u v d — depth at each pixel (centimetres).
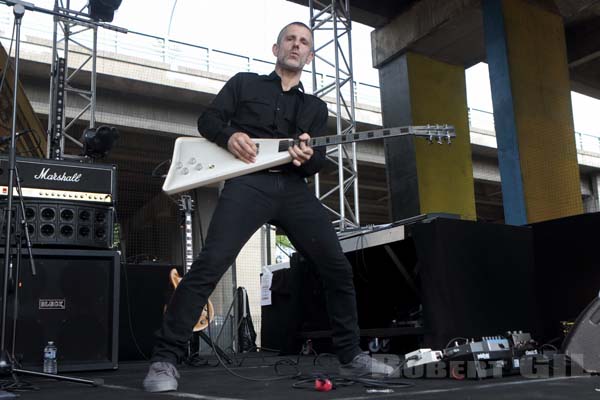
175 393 175
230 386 195
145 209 1059
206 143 205
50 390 192
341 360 219
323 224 211
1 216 264
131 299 504
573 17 894
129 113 1115
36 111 1020
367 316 400
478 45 870
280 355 442
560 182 711
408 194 840
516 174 676
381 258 395
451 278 272
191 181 198
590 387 159
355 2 849
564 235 309
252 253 1164
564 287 308
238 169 197
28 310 268
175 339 188
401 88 877
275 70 219
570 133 740
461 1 782
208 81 1141
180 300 190
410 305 390
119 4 491
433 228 277
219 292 818
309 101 217
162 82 1088
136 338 500
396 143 867
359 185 1541
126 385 210
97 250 287
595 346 193
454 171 870
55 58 627
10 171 211
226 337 718
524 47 725
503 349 203
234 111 212
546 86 735
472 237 288
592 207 1692
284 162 199
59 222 279
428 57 896
